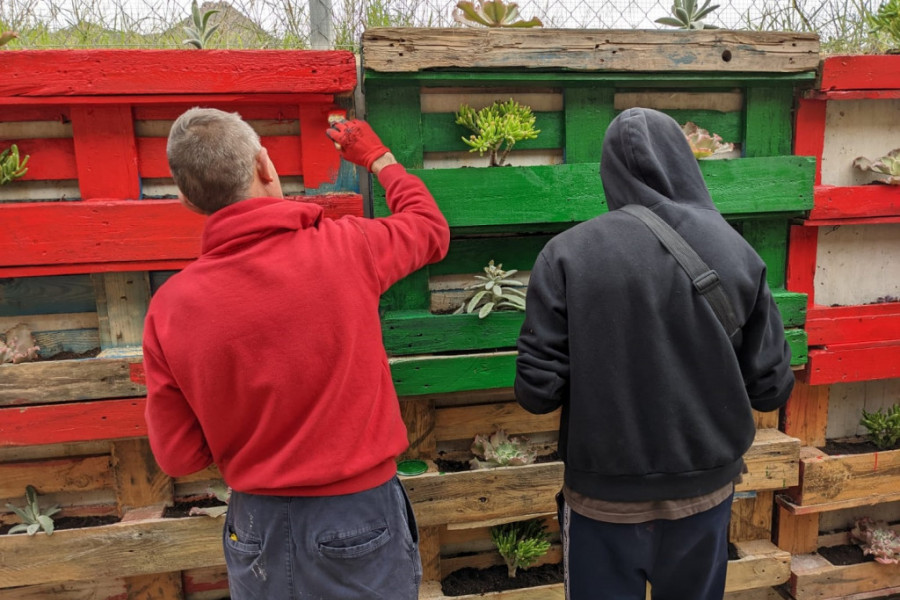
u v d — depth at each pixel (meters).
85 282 1.77
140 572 1.78
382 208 1.72
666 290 1.20
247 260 1.10
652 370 1.20
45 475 1.84
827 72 1.81
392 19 2.04
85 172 1.65
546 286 1.26
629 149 1.28
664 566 1.33
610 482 1.27
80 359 1.70
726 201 1.82
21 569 1.73
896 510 2.29
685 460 1.24
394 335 1.78
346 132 1.54
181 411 1.16
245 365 1.09
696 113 1.90
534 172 1.73
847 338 2.01
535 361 1.27
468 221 1.73
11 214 1.58
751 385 1.32
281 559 1.16
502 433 1.97
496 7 1.73
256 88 1.60
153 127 1.69
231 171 1.13
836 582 2.12
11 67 1.52
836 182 2.00
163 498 1.88
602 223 1.26
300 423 1.13
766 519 2.17
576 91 1.80
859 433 2.25
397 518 1.24
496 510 1.86
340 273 1.15
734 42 1.74
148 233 1.64
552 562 2.11
